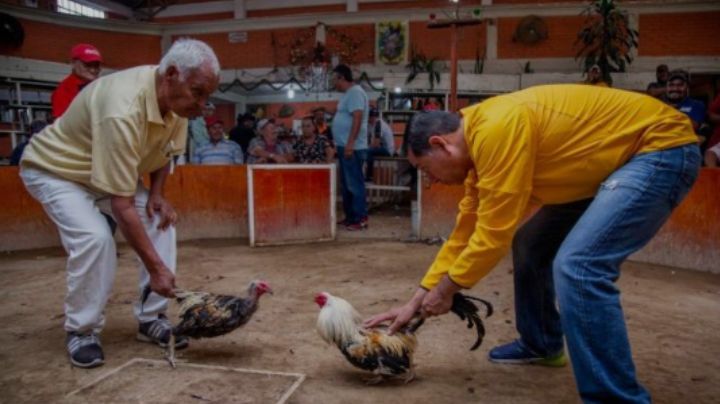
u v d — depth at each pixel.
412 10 13.55
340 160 6.77
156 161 2.72
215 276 4.58
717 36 11.91
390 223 7.38
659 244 5.13
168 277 2.53
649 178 1.77
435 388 2.36
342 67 6.57
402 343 2.35
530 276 2.46
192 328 2.59
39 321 3.38
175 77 2.30
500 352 2.65
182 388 2.36
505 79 10.85
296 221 6.16
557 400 2.25
